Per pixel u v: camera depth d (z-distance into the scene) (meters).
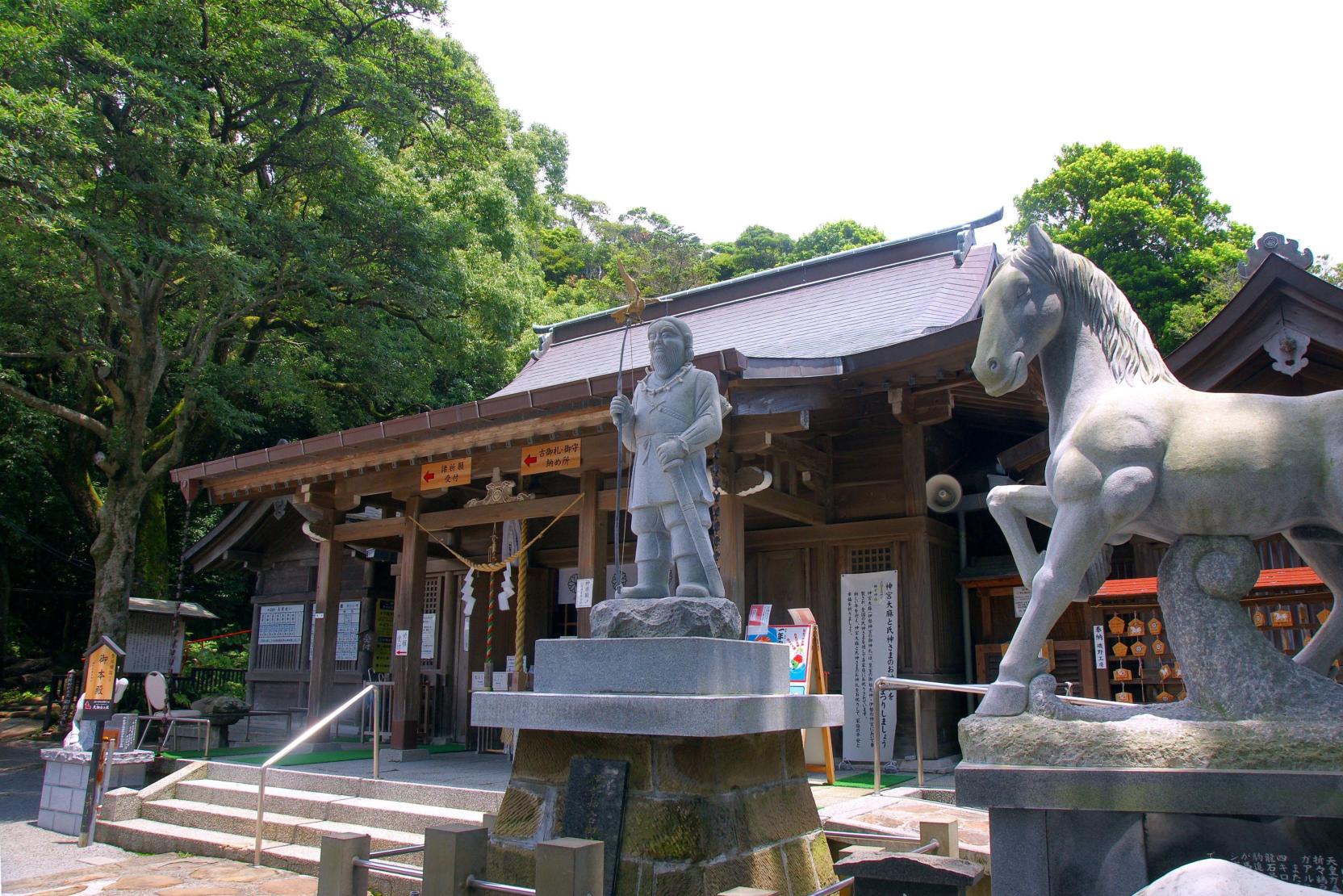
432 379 23.06
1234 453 3.78
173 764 10.97
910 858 4.56
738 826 4.90
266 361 21.64
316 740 13.69
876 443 11.87
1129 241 27.94
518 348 24.77
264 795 8.59
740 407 9.51
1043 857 3.69
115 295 17.91
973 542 12.23
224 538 18.36
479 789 8.34
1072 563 3.99
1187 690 3.89
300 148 18.00
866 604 11.19
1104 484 3.94
